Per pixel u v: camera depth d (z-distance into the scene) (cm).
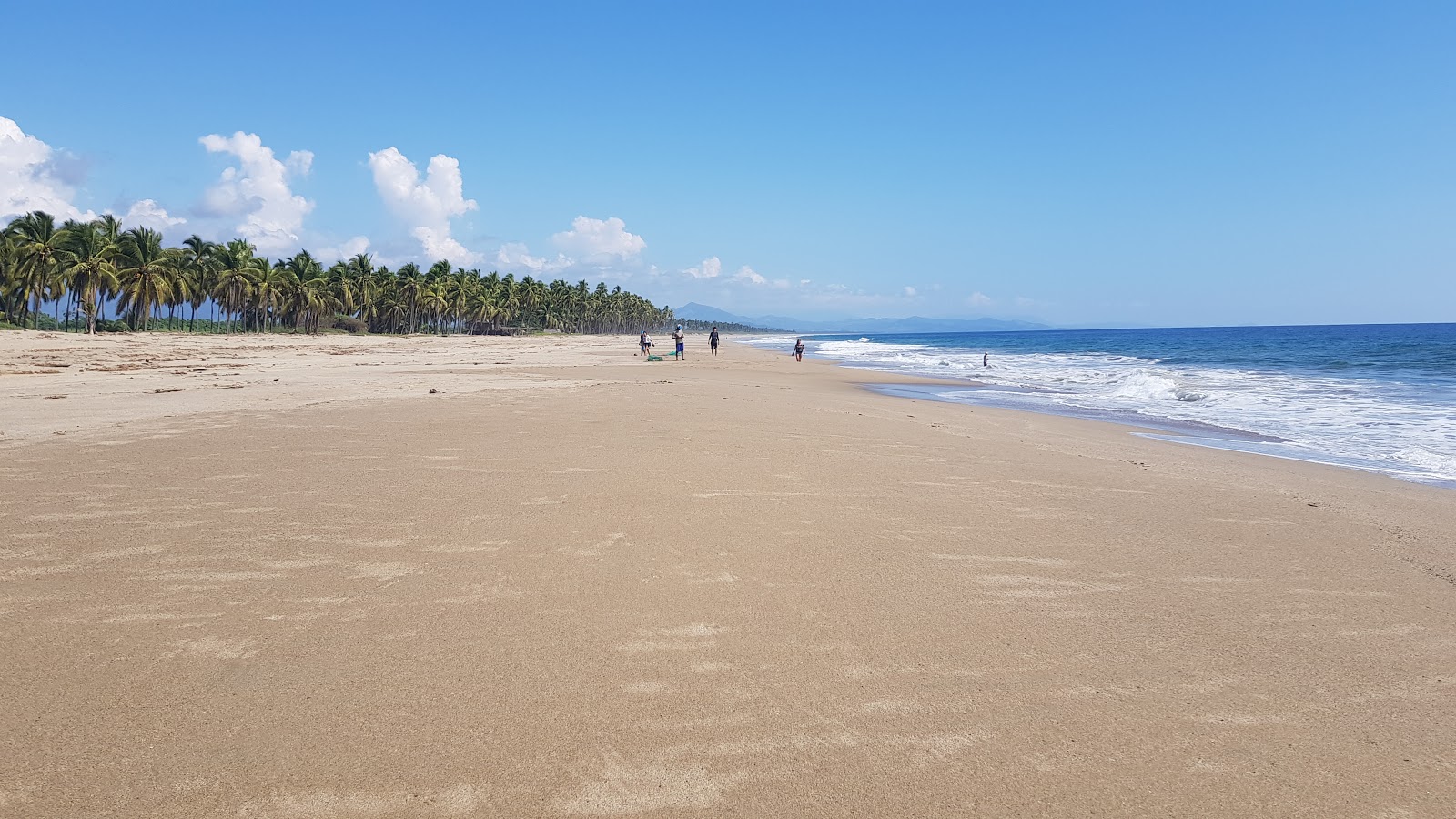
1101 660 391
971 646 405
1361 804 274
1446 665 391
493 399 1552
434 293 11619
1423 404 1928
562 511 653
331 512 637
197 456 871
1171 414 1769
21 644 383
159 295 6881
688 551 556
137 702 328
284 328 9800
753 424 1252
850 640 410
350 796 267
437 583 479
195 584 469
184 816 255
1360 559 577
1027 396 2281
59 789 268
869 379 3003
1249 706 346
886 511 689
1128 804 273
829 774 288
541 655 381
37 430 1052
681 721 323
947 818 263
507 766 287
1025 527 650
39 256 6066
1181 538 628
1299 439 1366
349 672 359
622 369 3141
